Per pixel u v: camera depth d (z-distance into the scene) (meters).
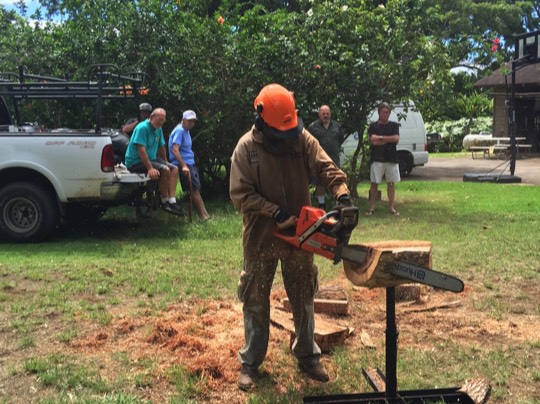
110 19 11.73
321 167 3.74
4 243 8.33
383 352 4.41
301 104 11.03
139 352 4.40
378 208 11.37
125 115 11.71
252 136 3.70
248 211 3.64
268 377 4.02
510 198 12.54
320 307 5.26
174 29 11.39
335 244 3.27
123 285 6.16
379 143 10.48
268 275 3.85
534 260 7.11
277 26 11.20
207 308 5.38
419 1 11.54
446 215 10.44
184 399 3.70
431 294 5.87
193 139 11.51
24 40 12.17
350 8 11.38
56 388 3.87
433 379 3.99
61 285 6.05
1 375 4.04
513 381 4.01
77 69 11.79
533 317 5.23
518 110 27.81
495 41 12.98
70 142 8.25
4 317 5.14
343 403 3.47
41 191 8.32
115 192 8.41
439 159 25.75
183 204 11.52
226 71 11.29
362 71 11.20
